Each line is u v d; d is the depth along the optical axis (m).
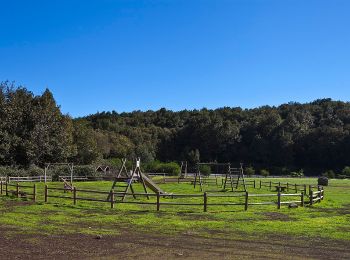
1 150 54.81
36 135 58.16
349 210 22.69
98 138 85.31
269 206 23.28
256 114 130.38
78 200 24.28
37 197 25.81
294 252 11.70
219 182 49.69
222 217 18.70
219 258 10.75
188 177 58.75
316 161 103.31
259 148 104.88
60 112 63.75
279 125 108.25
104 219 17.50
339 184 54.66
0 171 47.31
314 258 10.98
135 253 11.18
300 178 72.44
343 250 12.13
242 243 12.93
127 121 128.38
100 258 10.53
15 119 57.81
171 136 114.06
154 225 16.20
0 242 12.25
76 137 68.12
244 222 17.33
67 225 15.82
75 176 50.72
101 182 47.53
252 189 39.81
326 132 102.69
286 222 17.55
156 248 11.89
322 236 14.50
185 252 11.42
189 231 14.98
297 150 105.31
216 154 109.56
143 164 70.69
